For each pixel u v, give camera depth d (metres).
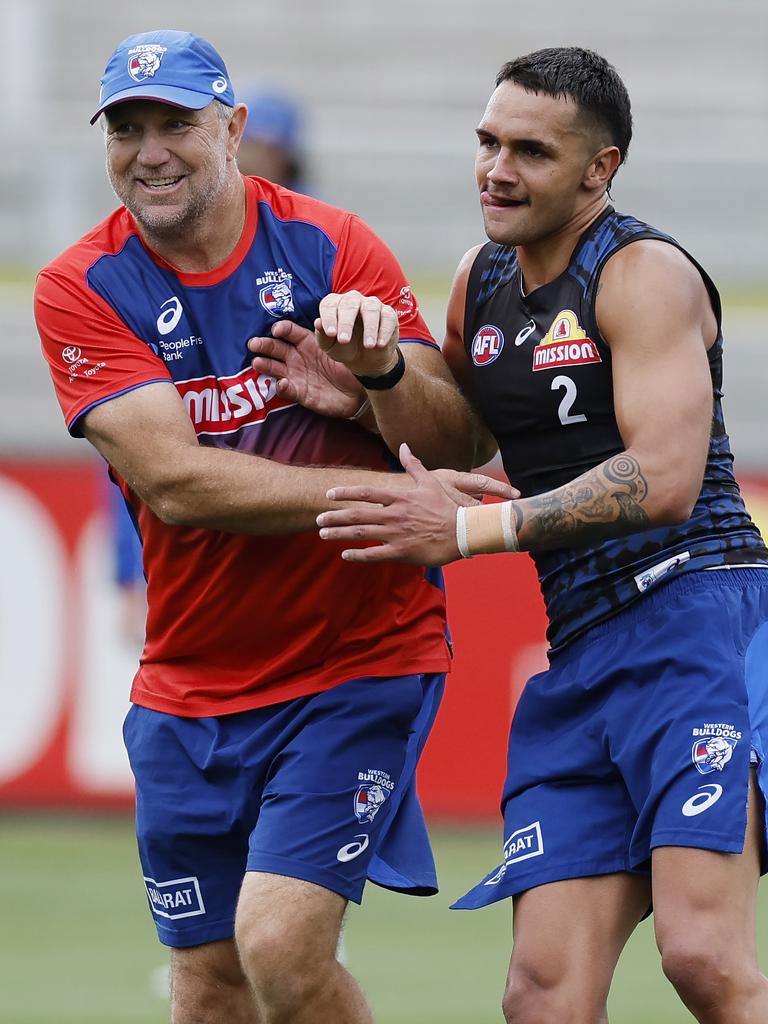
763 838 13.66
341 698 14.82
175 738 15.38
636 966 23.31
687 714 13.62
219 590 14.98
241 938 14.20
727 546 14.22
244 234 14.69
